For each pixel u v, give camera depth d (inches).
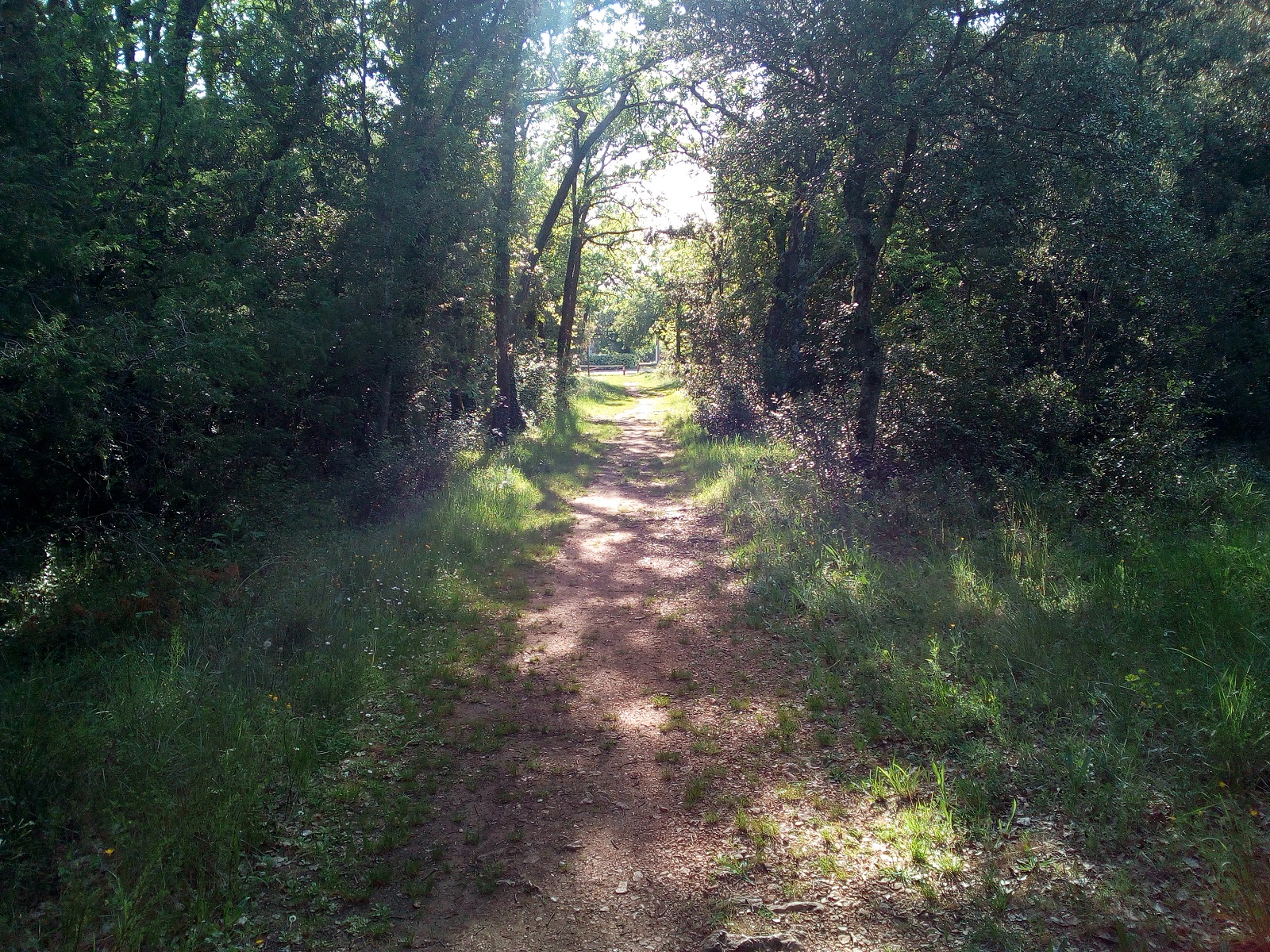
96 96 339.3
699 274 1111.6
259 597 280.7
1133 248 414.0
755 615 287.6
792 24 402.9
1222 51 637.3
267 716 195.5
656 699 225.8
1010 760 173.6
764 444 645.3
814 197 472.4
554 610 309.1
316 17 464.1
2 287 265.7
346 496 438.6
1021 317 518.0
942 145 401.1
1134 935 122.1
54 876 138.3
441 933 132.2
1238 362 569.9
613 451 807.7
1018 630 234.7
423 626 280.4
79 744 172.1
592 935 131.9
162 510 349.4
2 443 264.1
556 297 1169.4
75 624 247.3
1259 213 582.6
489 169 605.0
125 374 309.7
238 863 146.0
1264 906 124.0
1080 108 383.2
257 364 358.0
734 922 133.0
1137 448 385.4
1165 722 180.5
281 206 432.1
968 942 124.0
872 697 213.3
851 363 574.9
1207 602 236.2
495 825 163.9
